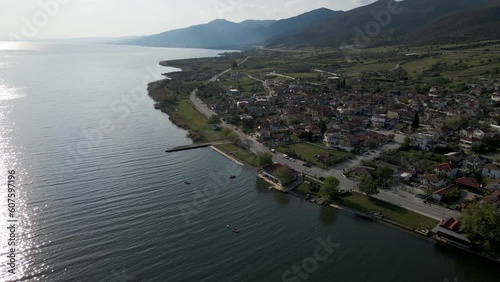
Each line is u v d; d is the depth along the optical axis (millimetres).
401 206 103438
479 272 78375
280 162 137750
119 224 93438
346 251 85625
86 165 130000
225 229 94062
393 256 83812
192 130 179875
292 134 172250
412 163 130875
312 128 173125
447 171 119375
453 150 146000
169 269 78062
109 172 125188
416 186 115875
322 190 110062
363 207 104062
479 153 143375
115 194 109312
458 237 85438
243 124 187750
